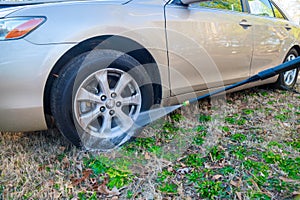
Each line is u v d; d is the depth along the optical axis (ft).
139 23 6.19
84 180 5.33
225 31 7.93
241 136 7.06
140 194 4.93
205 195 4.86
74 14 5.57
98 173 5.54
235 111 8.82
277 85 11.24
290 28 10.93
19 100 5.28
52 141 6.64
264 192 4.88
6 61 5.09
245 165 5.71
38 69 5.25
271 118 8.29
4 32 5.13
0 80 5.13
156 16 6.45
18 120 5.44
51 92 5.64
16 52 5.11
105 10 5.90
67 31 5.42
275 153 6.18
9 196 4.84
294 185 5.03
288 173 5.40
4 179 5.27
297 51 11.52
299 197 4.65
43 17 5.34
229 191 4.94
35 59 5.21
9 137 6.75
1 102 5.24
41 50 5.24
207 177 5.37
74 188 5.09
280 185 5.04
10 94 5.22
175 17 6.75
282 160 5.88
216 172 5.52
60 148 6.34
